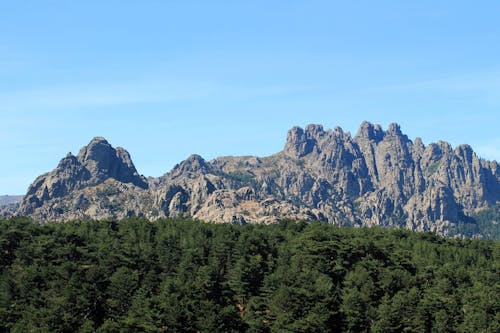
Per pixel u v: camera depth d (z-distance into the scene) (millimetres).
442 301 196750
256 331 175375
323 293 184875
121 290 189250
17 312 179000
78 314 180000
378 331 179375
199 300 186250
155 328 167375
